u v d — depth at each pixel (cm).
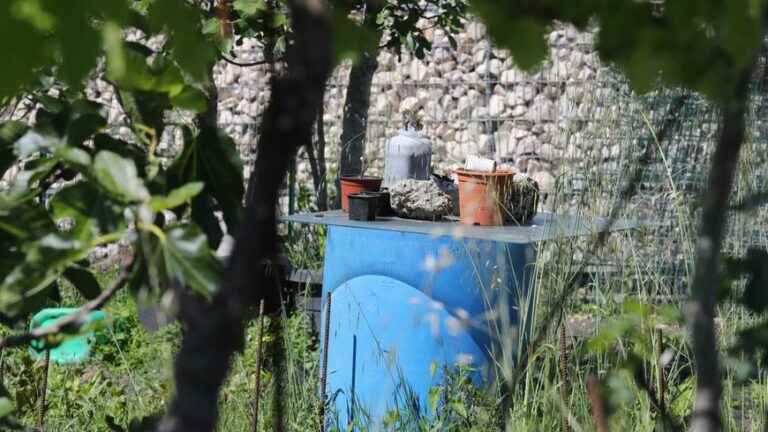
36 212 273
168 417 154
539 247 872
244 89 2388
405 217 1097
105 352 1101
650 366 664
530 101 2300
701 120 783
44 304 321
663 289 810
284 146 151
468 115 2367
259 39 977
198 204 283
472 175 1038
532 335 778
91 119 293
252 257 154
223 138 284
